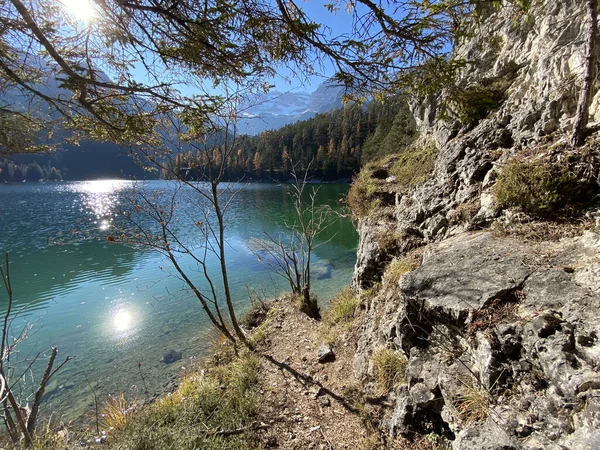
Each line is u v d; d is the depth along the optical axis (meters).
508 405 1.70
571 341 1.62
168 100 1.83
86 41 1.71
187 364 6.33
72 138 2.26
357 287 6.45
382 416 2.98
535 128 3.72
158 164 3.43
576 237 2.44
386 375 3.16
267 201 35.09
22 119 1.94
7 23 1.50
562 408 1.45
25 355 7.26
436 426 2.30
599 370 1.43
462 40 1.89
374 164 10.69
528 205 2.96
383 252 5.54
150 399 5.29
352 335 4.78
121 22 1.63
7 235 19.58
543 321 1.76
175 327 8.12
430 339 2.56
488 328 2.02
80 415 5.07
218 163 6.85
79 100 1.73
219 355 5.57
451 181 4.74
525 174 3.03
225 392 3.88
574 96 3.37
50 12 1.63
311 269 12.18
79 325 8.62
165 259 14.57
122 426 3.50
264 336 5.65
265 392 3.90
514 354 1.83
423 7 1.61
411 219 5.36
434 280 2.65
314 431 3.14
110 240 5.15
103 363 6.69
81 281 12.20
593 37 2.67
